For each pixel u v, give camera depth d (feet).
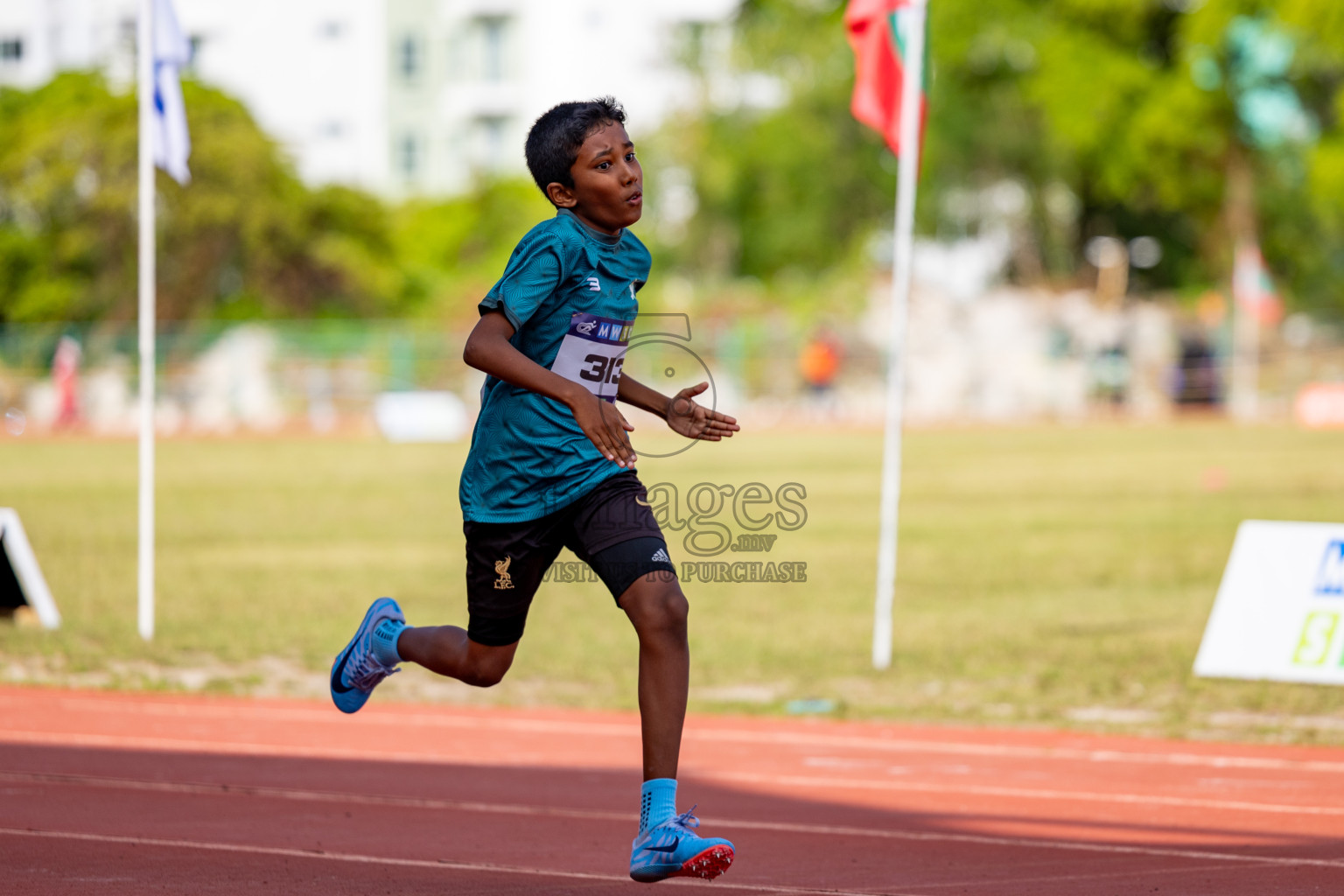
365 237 544.21
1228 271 582.76
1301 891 48.93
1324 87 547.08
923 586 143.33
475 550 46.57
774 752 77.10
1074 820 60.80
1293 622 95.91
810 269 634.43
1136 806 63.82
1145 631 115.44
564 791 66.49
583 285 44.80
